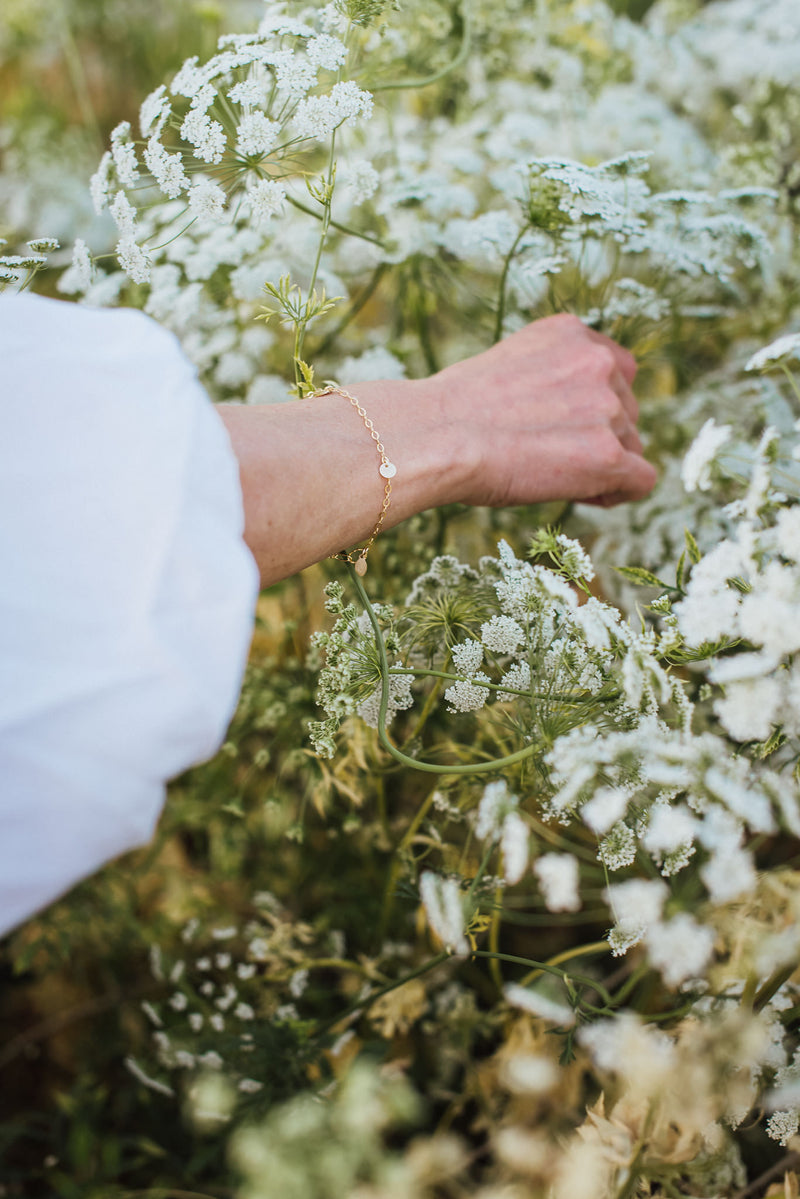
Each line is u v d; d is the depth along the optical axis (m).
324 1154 0.50
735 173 0.71
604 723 0.46
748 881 0.40
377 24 0.57
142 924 0.68
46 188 0.89
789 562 0.43
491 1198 0.51
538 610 0.46
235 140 0.52
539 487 0.53
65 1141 0.65
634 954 0.64
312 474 0.44
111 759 0.36
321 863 0.68
